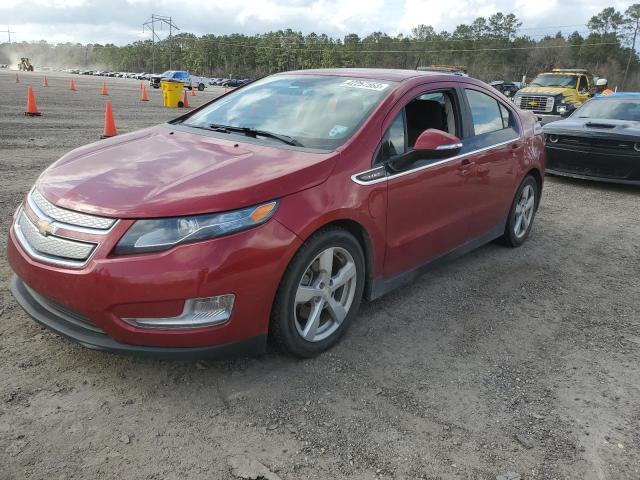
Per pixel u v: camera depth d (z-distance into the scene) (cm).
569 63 10956
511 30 12075
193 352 273
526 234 573
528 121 552
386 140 358
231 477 233
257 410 277
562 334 381
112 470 233
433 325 382
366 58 12512
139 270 257
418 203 380
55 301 279
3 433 249
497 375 324
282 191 290
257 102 420
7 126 1272
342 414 278
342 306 339
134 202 271
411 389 304
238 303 275
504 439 267
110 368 304
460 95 446
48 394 279
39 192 303
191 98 3381
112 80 7212
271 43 13800
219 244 266
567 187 905
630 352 360
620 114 964
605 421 286
